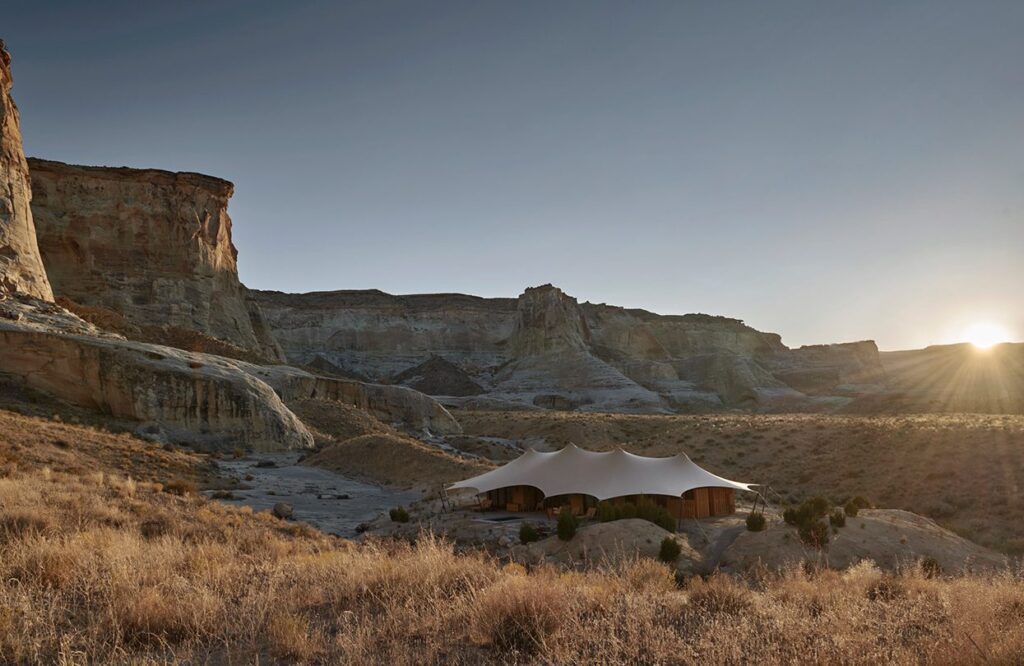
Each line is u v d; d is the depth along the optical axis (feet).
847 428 182.60
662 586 36.06
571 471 112.06
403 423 285.23
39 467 89.86
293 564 36.29
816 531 78.89
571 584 33.63
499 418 380.99
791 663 18.86
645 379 653.30
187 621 23.32
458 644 21.90
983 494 112.06
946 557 78.28
